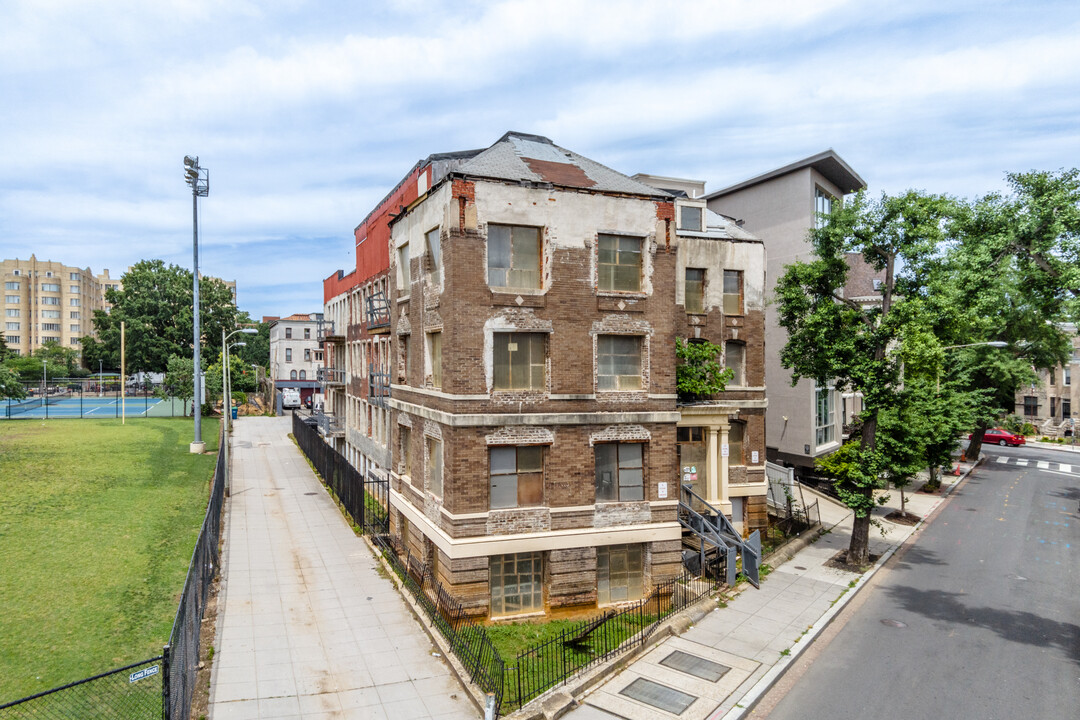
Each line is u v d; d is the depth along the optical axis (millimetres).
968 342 38656
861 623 17875
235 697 12953
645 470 19703
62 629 14328
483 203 17984
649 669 14773
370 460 35094
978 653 15922
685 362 23875
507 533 17938
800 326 23797
